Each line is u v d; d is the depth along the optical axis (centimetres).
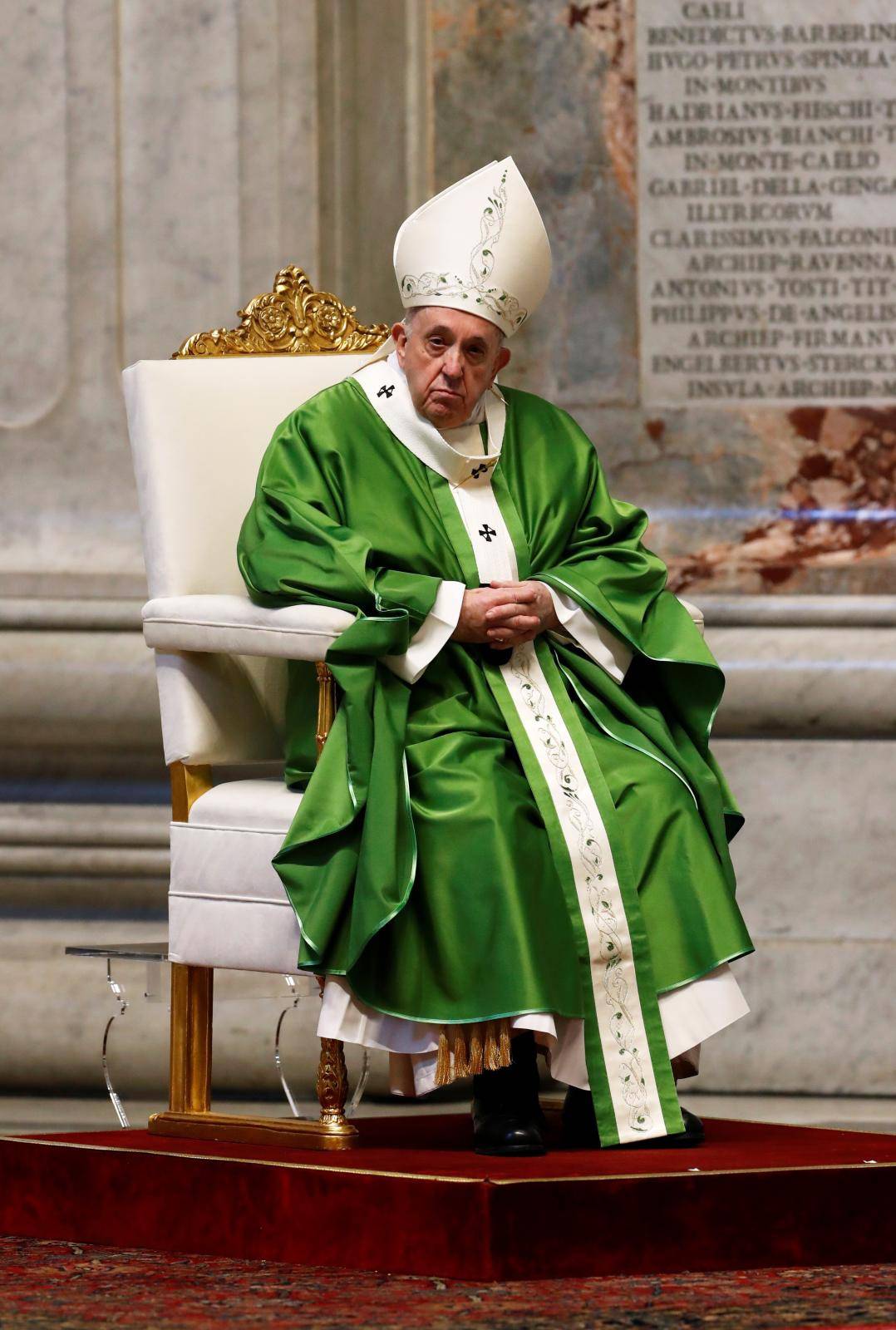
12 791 2089
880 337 2208
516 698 1358
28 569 2103
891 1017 2053
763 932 2088
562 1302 1060
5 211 2169
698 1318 1016
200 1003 1382
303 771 1386
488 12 2228
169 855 2025
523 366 2220
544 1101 1456
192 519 1472
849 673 2086
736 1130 1400
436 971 1241
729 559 2186
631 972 1283
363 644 1288
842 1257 1192
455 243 1420
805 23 2216
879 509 2195
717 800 1389
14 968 1995
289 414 1487
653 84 2222
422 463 1445
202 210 2164
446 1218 1133
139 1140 1341
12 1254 1246
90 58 2177
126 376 1514
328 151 2189
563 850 1284
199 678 1405
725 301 2212
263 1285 1121
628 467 2211
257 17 2173
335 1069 1286
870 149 2216
